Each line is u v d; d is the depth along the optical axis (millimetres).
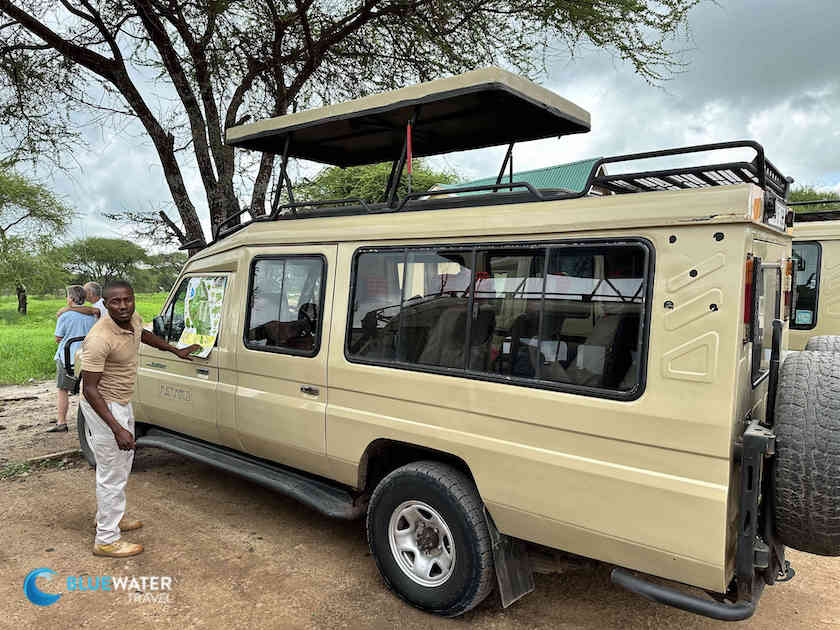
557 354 2875
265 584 3742
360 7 7336
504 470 3023
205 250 5129
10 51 7438
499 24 7340
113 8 6938
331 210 4223
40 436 7258
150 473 5820
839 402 2426
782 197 3521
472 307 3213
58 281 35938
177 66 7230
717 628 3281
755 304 2613
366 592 3654
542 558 3422
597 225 2732
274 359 4250
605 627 3297
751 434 2414
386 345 3613
